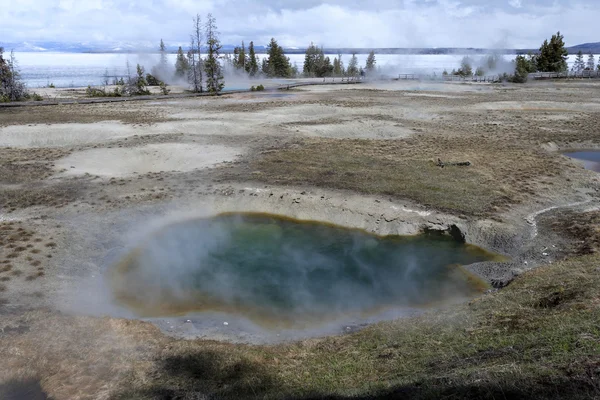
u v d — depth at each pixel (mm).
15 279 11883
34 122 31844
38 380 8367
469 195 17750
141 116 35188
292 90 57531
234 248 14992
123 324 10320
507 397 6008
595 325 7590
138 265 13711
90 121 32469
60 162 21938
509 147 26062
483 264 13680
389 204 16969
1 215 15742
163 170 21453
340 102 43312
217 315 11344
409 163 22078
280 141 26828
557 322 8195
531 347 7398
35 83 87688
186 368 8633
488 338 8391
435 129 31609
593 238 14086
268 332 10633
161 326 10781
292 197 17844
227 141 26609
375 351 8938
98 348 9305
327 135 29688
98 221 15820
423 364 7898
